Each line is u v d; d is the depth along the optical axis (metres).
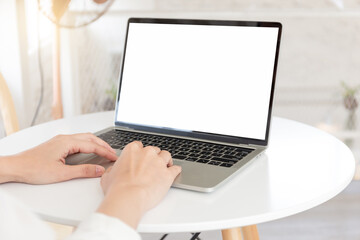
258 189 0.72
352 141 2.43
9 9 1.96
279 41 0.93
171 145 0.92
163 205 0.65
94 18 1.73
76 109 2.33
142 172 0.60
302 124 1.14
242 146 0.92
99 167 0.75
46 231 0.32
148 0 2.26
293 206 0.65
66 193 0.69
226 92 0.97
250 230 1.02
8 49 2.00
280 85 2.38
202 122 0.99
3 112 1.41
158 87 1.05
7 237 0.29
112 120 1.19
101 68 2.32
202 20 1.02
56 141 0.79
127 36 1.10
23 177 0.72
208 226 0.60
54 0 1.64
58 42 2.15
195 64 1.02
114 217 0.49
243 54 0.97
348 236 1.84
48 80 2.24
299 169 0.81
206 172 0.76
